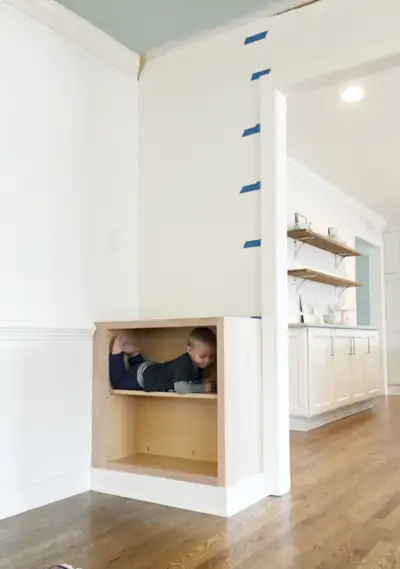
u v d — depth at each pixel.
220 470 2.36
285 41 2.76
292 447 3.76
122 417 2.87
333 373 5.02
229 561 1.83
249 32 2.88
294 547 1.94
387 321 7.75
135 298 3.15
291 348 4.60
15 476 2.40
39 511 2.40
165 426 2.90
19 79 2.56
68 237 2.77
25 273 2.53
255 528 2.15
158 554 1.89
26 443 2.45
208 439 2.78
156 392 2.64
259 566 1.79
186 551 1.92
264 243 2.73
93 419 2.79
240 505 2.41
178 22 2.88
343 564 1.80
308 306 5.50
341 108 3.98
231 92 2.93
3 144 2.47
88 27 2.87
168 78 3.17
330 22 2.63
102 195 2.99
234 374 2.46
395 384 7.64
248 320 2.60
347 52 2.57
